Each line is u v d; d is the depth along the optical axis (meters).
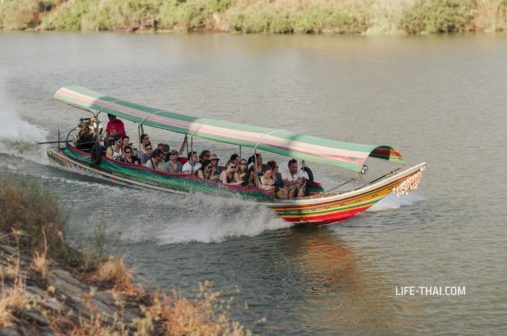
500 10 127.69
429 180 35.34
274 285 23.55
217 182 30.61
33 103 58.78
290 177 30.25
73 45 117.06
